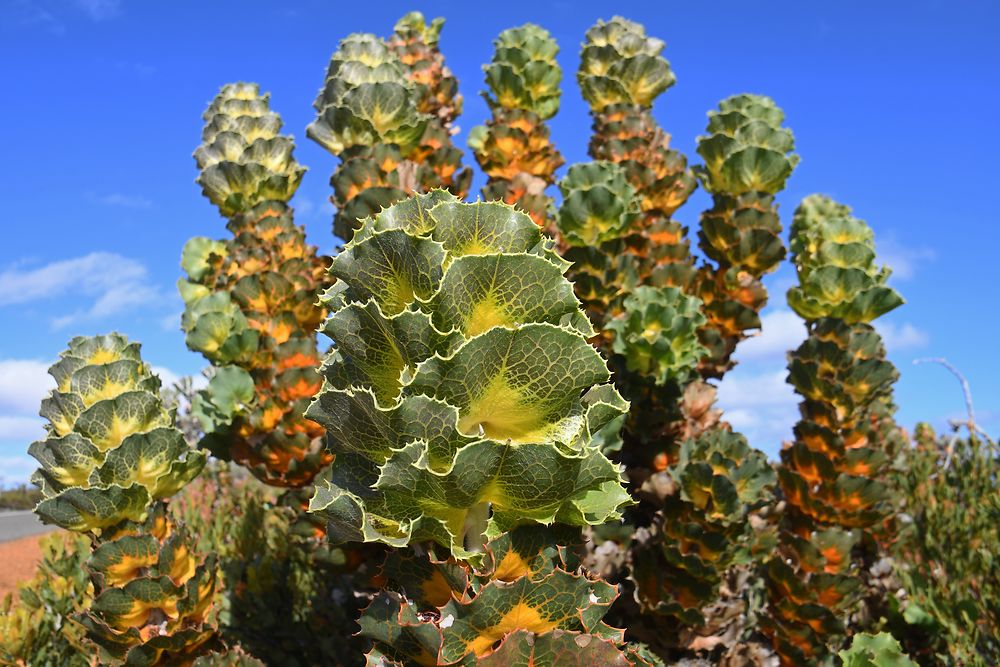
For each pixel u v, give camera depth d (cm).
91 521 305
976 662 471
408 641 184
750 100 466
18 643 461
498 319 180
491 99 498
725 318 439
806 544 419
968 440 714
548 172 468
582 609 179
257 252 414
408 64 486
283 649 430
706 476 370
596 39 506
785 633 412
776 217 440
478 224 186
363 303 186
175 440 315
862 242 467
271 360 405
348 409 178
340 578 425
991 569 570
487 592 173
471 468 165
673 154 472
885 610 511
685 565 369
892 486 528
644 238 441
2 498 2220
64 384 331
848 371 431
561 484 170
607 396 198
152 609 314
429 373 167
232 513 724
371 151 367
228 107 446
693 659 390
